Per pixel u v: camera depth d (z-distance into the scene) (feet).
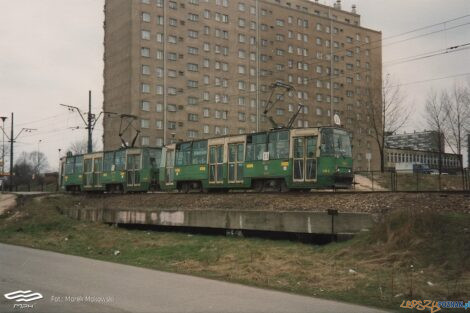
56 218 108.68
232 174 92.32
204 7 287.69
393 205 59.52
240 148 91.45
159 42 269.64
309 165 79.71
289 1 333.42
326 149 78.84
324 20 337.31
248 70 302.04
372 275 41.93
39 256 59.57
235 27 299.38
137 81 261.03
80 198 133.80
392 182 106.63
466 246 43.88
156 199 100.89
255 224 67.41
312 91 325.62
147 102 262.47
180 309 30.01
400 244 48.52
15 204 135.03
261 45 308.81
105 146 280.72
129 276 43.42
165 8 272.51
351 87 344.08
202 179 98.37
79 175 147.74
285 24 319.68
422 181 133.49
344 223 57.62
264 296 34.14
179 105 272.92
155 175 119.34
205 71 285.02
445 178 131.03
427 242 46.83
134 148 123.75
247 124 298.56
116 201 112.57
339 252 51.93
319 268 46.44
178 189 106.01
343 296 34.40
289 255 54.13
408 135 380.99
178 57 275.39
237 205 79.56
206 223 75.05
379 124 209.05
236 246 62.85
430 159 298.97
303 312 29.27
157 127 264.31
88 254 63.67
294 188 82.17
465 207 53.52
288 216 63.31
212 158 96.94
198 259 55.93
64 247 72.38
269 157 85.56
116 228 94.73
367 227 55.52
